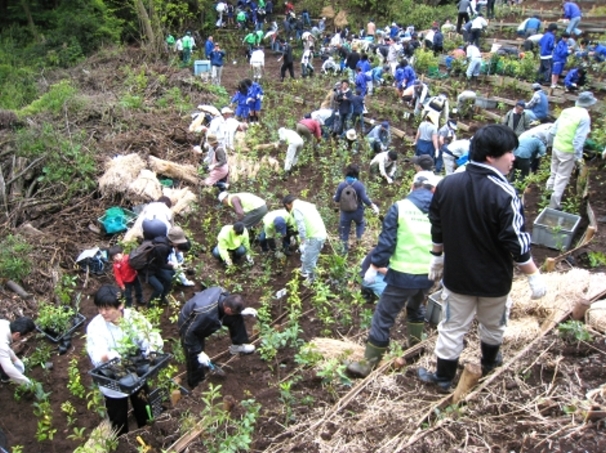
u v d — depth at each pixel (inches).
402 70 697.6
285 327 291.9
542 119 546.9
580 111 365.7
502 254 162.6
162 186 456.8
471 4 912.3
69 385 269.0
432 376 196.7
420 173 263.9
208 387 247.9
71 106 577.6
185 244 336.8
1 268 342.6
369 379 201.5
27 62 891.4
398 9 1136.2
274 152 568.1
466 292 168.6
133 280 328.2
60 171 458.3
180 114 613.9
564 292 239.6
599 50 707.4
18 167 467.2
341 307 289.9
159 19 927.7
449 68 775.1
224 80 864.9
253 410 192.2
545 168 450.0
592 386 183.2
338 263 320.8
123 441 202.5
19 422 261.4
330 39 1052.5
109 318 207.0
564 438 161.8
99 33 952.9
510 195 155.3
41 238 387.5
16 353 303.4
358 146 569.3
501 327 180.7
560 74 684.7
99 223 414.6
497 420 173.6
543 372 192.2
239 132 580.1
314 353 228.8
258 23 1129.4
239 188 475.5
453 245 164.9
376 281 299.4
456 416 174.9
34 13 1000.9
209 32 1113.4
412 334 237.8
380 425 179.5
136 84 703.1
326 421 184.1
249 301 336.8
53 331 312.5
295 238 388.2
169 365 253.4
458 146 433.4
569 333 205.6
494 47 801.6
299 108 711.7
